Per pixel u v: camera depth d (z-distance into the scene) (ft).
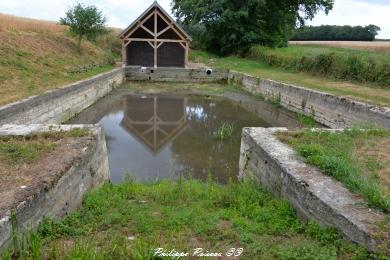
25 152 19.57
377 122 32.63
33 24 76.74
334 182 16.56
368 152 21.33
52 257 12.07
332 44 126.93
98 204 18.58
